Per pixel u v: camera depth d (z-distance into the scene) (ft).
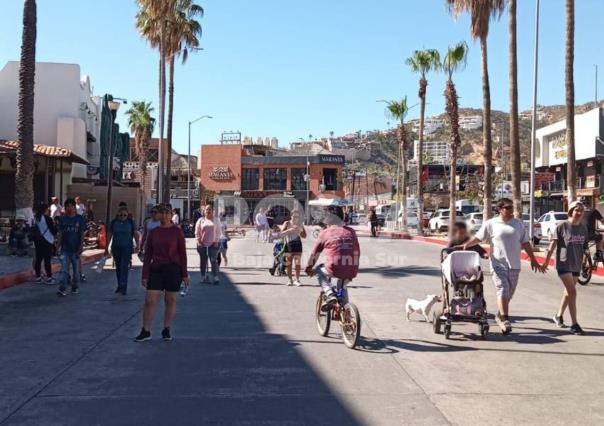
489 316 34.58
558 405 18.85
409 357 24.97
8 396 19.62
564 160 183.52
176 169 282.56
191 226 132.36
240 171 260.42
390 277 53.57
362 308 37.09
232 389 20.40
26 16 68.64
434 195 270.46
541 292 45.01
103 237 81.10
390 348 26.55
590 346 27.12
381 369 23.07
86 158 133.18
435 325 29.48
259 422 17.22
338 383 21.15
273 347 26.73
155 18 124.47
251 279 52.54
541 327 31.48
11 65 119.34
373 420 17.42
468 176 205.98
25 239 65.87
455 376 22.12
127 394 19.84
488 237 30.12
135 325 31.78
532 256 30.14
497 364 23.90
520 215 83.51
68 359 24.53
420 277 53.62
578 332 29.66
